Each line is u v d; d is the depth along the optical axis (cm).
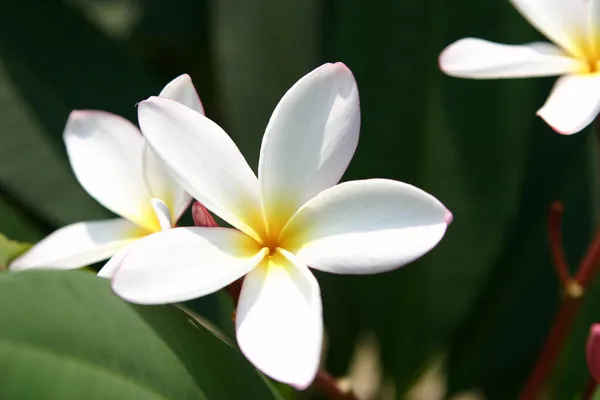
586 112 44
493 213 56
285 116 42
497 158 56
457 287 56
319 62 58
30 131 56
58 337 39
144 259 40
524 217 58
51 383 39
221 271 41
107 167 46
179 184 43
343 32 56
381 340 58
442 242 56
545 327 57
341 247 41
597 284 54
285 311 41
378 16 55
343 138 42
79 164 46
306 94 42
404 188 41
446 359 59
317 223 42
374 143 56
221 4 58
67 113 56
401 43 55
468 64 47
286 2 59
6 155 56
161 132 42
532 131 57
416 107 56
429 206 41
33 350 39
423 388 65
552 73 47
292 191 43
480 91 55
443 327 57
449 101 56
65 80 57
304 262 42
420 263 57
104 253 44
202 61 67
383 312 57
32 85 57
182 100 43
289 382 39
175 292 40
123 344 40
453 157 56
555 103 45
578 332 54
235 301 44
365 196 42
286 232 42
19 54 57
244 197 43
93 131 46
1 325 39
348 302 59
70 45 57
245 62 58
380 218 41
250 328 41
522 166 55
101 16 71
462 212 56
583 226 57
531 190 57
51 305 40
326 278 58
